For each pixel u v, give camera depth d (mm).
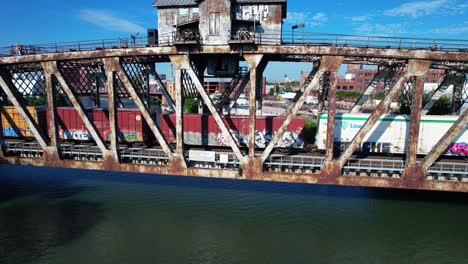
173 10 22328
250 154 16484
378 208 21156
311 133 37156
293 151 21766
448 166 18047
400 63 19391
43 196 23250
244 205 21859
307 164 16484
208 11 16453
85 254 15875
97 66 24000
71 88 17953
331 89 15352
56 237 17406
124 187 25266
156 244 16984
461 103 21781
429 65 14328
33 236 17453
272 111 79938
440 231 18359
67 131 24656
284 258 15906
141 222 19344
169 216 20188
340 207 21438
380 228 18672
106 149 18203
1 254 15688
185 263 15375
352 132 21141
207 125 22719
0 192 24062
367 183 15891
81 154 19203
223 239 17562
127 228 18609
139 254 16016
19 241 16922
